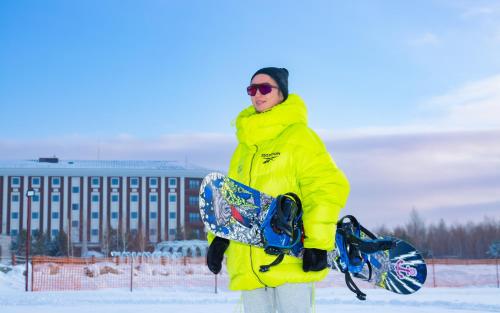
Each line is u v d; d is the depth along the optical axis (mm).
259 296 2975
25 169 79625
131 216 80250
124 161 88125
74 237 78812
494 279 29625
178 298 15609
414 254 3383
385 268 3395
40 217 79250
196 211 82188
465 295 18531
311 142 2895
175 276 26828
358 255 3066
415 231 97438
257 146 3045
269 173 2914
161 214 80750
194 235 78812
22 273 23047
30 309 11586
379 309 12430
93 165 85312
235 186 2900
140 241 75500
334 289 21844
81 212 79625
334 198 2773
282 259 2729
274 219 2736
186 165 86562
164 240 79812
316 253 2723
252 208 2857
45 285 21250
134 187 80938
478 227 98000
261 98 3047
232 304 13617
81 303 13430
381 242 3010
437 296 17703
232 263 2984
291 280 2793
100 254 74312
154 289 20906
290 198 2756
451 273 31547
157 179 81438
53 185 80125
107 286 22531
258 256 2844
